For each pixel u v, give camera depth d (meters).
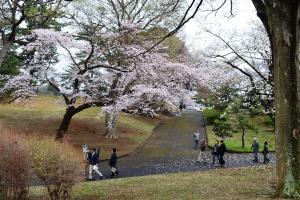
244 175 17.53
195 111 74.00
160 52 31.56
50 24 30.48
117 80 27.95
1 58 23.31
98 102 27.20
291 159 10.43
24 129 33.72
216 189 13.70
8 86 28.23
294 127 10.49
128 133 41.72
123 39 27.70
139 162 29.08
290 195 10.25
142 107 29.14
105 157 29.98
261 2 11.35
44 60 27.91
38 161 12.12
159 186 15.51
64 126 27.02
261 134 42.22
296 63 10.58
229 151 34.28
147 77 27.89
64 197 12.75
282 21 10.42
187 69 27.83
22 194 12.22
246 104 27.17
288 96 10.54
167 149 35.53
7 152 11.86
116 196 13.83
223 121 36.88
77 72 27.22
